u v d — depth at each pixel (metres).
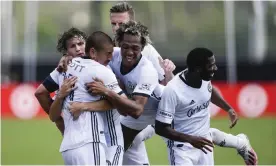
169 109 22.70
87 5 84.69
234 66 71.38
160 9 83.94
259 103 61.41
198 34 82.12
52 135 53.91
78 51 22.47
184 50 80.25
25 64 74.25
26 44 74.06
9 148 48.19
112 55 22.14
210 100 23.77
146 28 21.88
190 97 22.80
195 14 84.06
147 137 26.27
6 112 62.78
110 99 20.62
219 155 43.75
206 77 22.86
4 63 74.88
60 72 21.45
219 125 55.66
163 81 24.55
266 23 77.00
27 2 73.31
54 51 79.06
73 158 20.55
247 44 76.56
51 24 86.50
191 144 22.50
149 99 23.92
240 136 26.08
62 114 21.52
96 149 20.55
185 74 22.92
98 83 20.56
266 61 75.12
